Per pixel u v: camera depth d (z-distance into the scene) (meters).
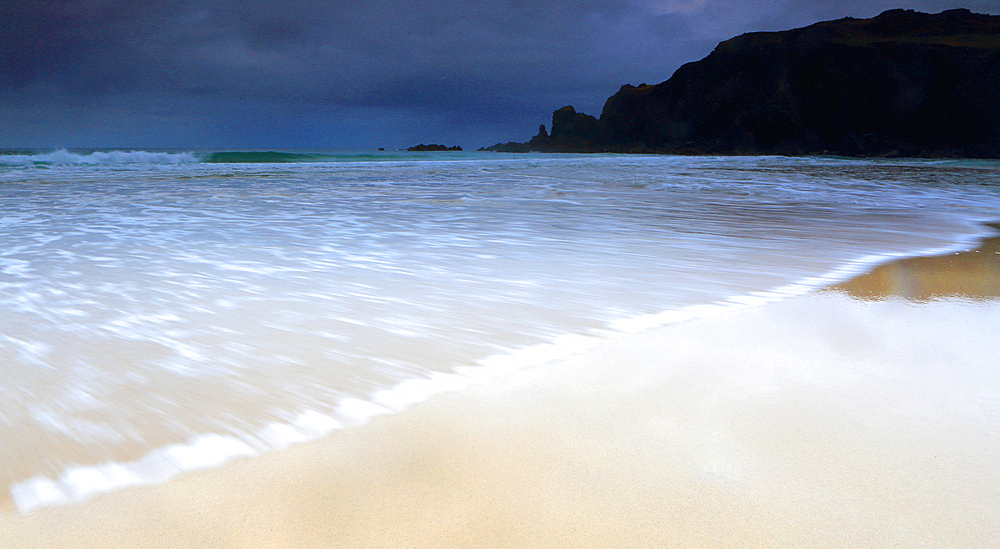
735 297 3.02
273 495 1.27
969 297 3.04
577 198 8.86
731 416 1.64
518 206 7.71
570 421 1.61
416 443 1.49
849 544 1.11
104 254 4.17
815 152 72.31
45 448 1.45
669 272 3.64
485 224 5.93
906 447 1.46
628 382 1.88
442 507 1.22
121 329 2.43
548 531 1.15
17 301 2.86
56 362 2.04
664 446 1.47
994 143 65.38
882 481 1.31
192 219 6.25
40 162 22.25
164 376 1.93
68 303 2.83
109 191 10.12
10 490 1.28
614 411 1.67
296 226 5.74
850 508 1.21
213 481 1.32
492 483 1.31
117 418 1.62
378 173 16.52
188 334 2.37
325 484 1.31
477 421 1.61
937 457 1.41
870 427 1.57
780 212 7.09
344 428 1.57
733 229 5.62
